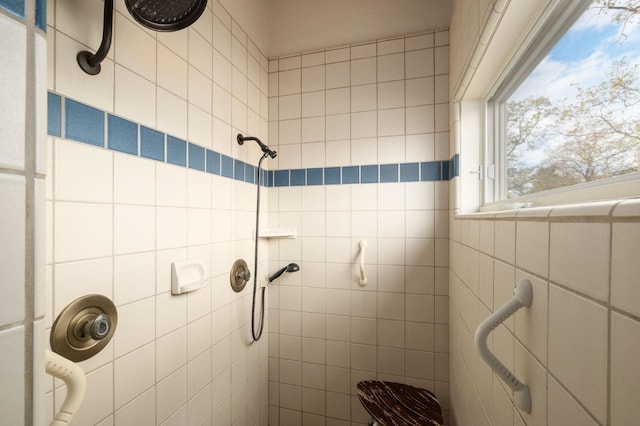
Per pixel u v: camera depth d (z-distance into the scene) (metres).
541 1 0.69
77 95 0.68
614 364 0.30
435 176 1.50
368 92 1.59
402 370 1.54
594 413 0.33
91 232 0.71
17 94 0.25
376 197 1.58
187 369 1.04
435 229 1.50
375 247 1.58
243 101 1.46
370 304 1.59
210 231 1.18
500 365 0.52
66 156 0.66
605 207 0.31
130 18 0.82
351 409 1.60
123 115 0.80
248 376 1.49
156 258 0.91
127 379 0.81
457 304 1.26
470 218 1.00
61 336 0.64
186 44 1.05
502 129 1.16
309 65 1.68
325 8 1.62
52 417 0.64
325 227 1.66
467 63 1.07
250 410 1.51
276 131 1.73
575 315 0.37
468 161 1.31
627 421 0.28
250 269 1.51
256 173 1.59
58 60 0.64
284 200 1.72
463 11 1.14
